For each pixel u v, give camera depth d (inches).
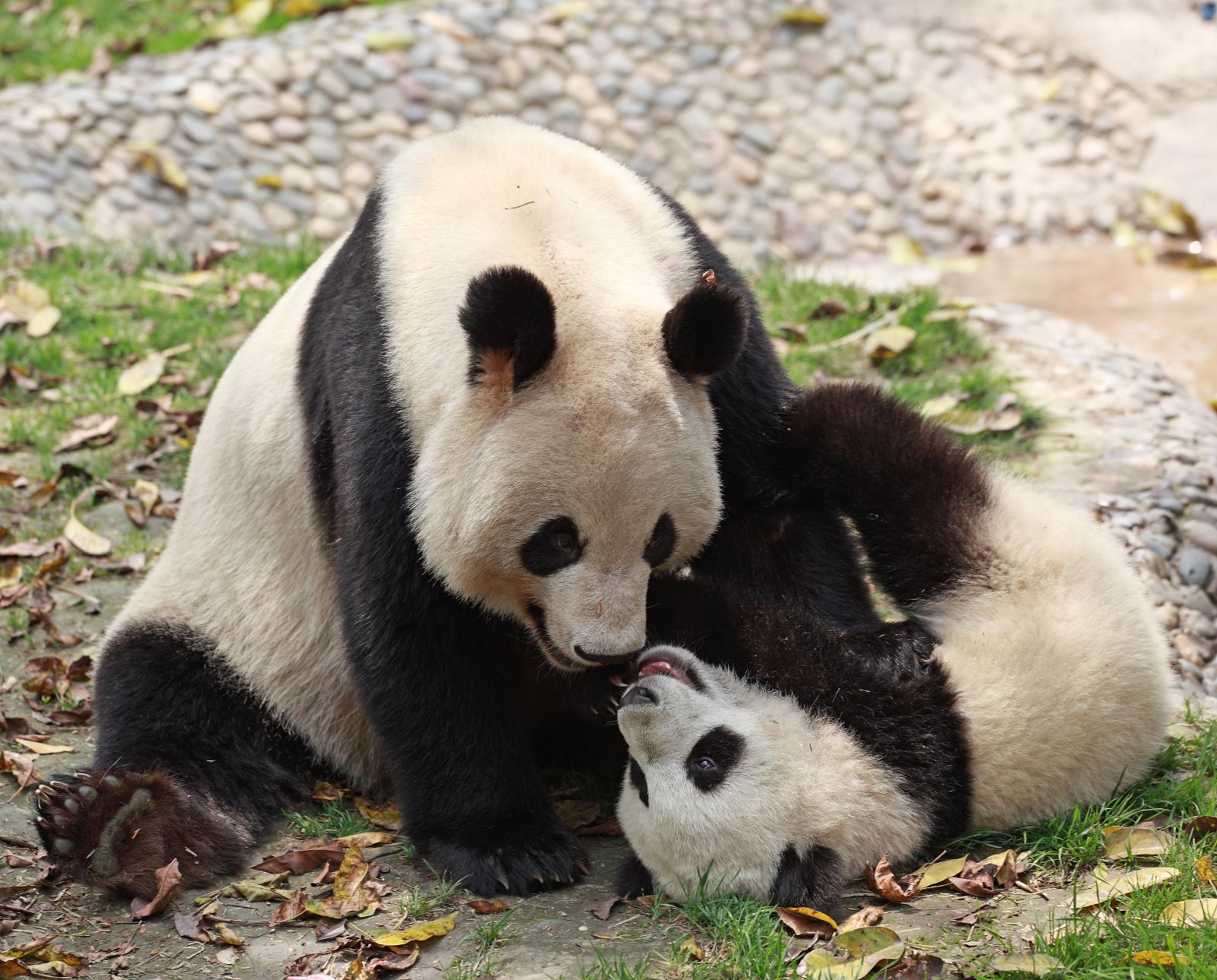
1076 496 498.6
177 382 600.7
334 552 357.4
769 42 944.9
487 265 312.2
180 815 337.4
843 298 666.8
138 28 1001.5
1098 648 328.8
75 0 1046.4
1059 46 952.9
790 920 295.0
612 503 294.4
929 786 319.3
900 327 609.3
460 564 308.0
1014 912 295.6
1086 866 311.6
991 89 937.5
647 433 295.1
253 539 386.6
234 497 391.9
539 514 296.0
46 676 421.1
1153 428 548.1
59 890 332.2
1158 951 266.8
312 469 361.1
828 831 305.9
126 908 325.1
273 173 853.8
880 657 342.0
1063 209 890.1
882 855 313.4
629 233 330.3
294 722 386.0
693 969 281.9
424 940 299.3
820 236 862.5
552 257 311.3
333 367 338.0
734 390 349.7
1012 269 831.1
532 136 355.6
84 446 559.2
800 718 321.1
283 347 382.9
